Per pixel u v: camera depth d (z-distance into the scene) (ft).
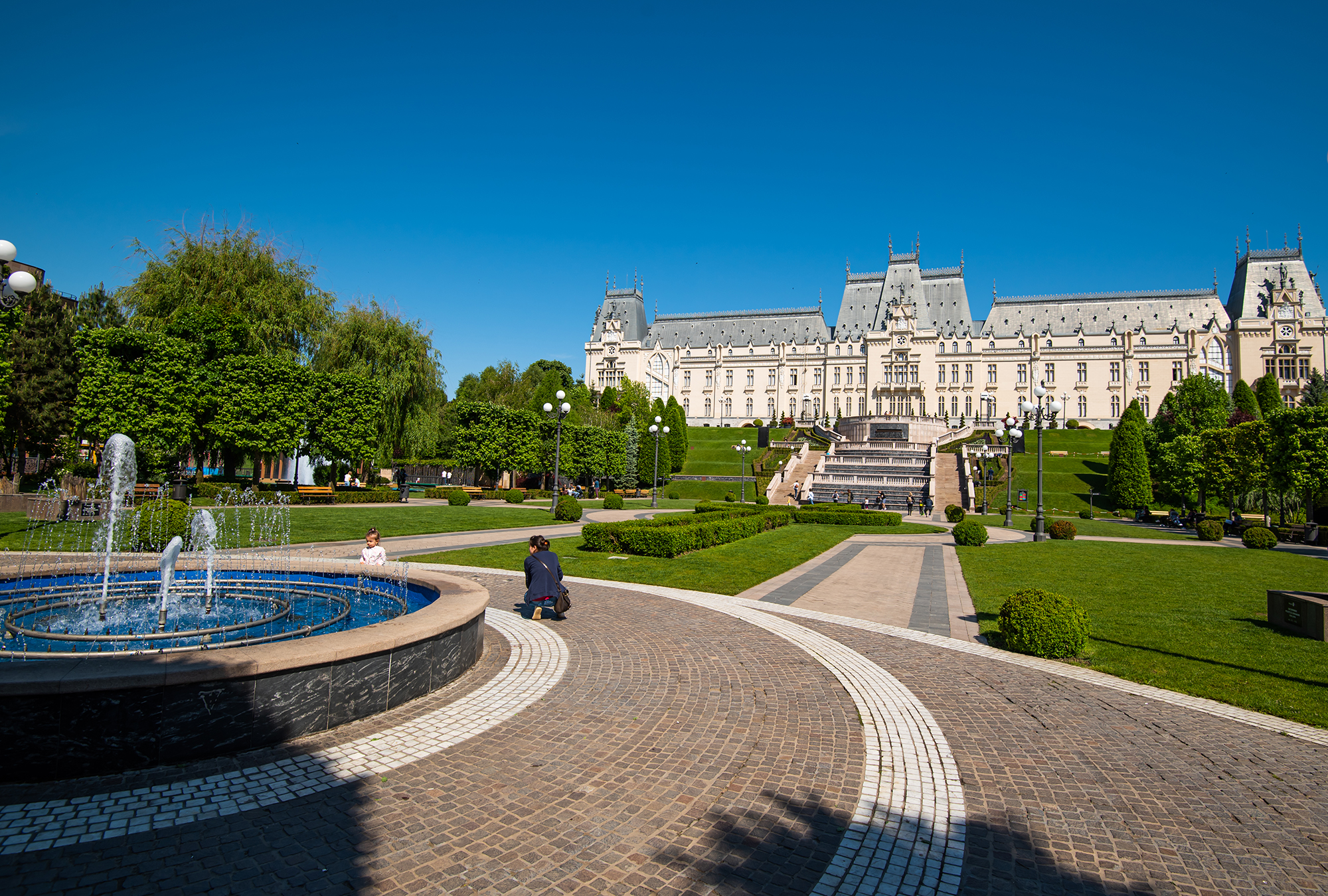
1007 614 41.16
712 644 40.09
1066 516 185.37
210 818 18.80
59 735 20.30
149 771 21.24
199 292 144.05
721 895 16.05
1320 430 133.49
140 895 15.29
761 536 106.32
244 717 22.88
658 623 44.91
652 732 26.11
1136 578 68.69
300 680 24.27
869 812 20.38
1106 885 17.01
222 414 128.77
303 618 37.55
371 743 24.21
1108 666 37.11
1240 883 17.17
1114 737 27.14
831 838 18.84
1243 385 286.25
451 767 22.54
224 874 16.26
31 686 19.83
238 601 42.60
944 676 35.12
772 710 29.04
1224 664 37.70
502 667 33.94
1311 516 142.31
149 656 23.12
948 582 67.67
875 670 35.78
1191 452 189.98
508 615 45.73
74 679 20.18
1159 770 24.07
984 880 17.07
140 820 18.52
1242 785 22.99
